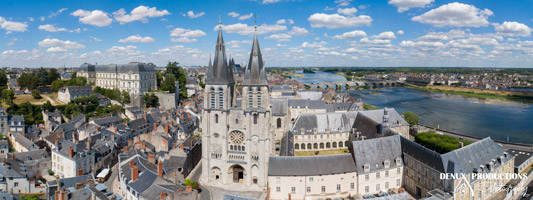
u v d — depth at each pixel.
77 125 179.38
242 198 89.50
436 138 159.75
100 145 144.12
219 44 111.56
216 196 109.31
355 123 170.38
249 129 113.00
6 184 112.50
